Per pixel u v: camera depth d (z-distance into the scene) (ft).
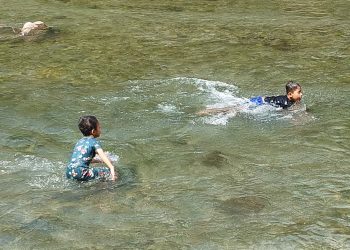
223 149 38.47
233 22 84.53
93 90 52.65
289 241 26.71
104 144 39.42
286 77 55.62
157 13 93.71
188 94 50.83
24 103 48.85
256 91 51.44
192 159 36.76
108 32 79.05
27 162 36.37
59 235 27.73
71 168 32.99
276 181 33.40
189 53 66.23
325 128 41.78
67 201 31.14
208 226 28.32
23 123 43.96
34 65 62.18
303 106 45.06
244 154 37.55
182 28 80.74
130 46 70.44
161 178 34.04
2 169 35.29
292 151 37.88
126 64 61.93
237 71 58.18
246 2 103.04
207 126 42.75
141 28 81.35
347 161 36.09
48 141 40.19
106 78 56.65
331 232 27.45
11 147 38.99
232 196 31.58
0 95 51.16
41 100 49.67
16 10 98.89
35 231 28.14
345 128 41.78
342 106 46.47
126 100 49.47
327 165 35.55
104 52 67.67
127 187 32.73
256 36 74.49
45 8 100.48
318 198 31.09
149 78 56.24
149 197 31.50
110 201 31.09
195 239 27.12
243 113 44.65
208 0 106.01
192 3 103.30
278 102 44.96
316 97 48.88
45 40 74.49
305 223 28.37
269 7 97.66
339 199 30.89
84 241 27.14
